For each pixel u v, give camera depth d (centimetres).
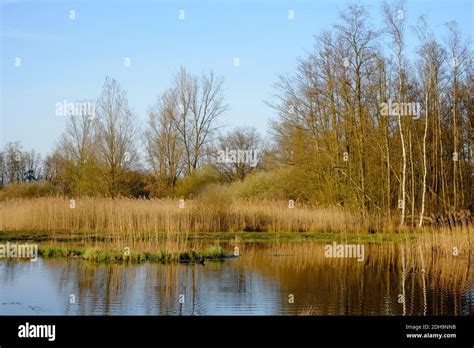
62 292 1462
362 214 3069
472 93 3756
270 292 1493
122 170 3641
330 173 3419
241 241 2538
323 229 2927
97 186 3531
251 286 1561
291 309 1317
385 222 3072
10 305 1332
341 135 3447
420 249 2273
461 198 3703
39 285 1544
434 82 3503
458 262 2098
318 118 3506
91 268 1808
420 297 1470
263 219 2923
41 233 2527
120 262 1931
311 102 3488
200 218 2784
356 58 3253
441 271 1878
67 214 2622
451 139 3850
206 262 1978
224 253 2170
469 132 3850
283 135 3684
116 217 2450
